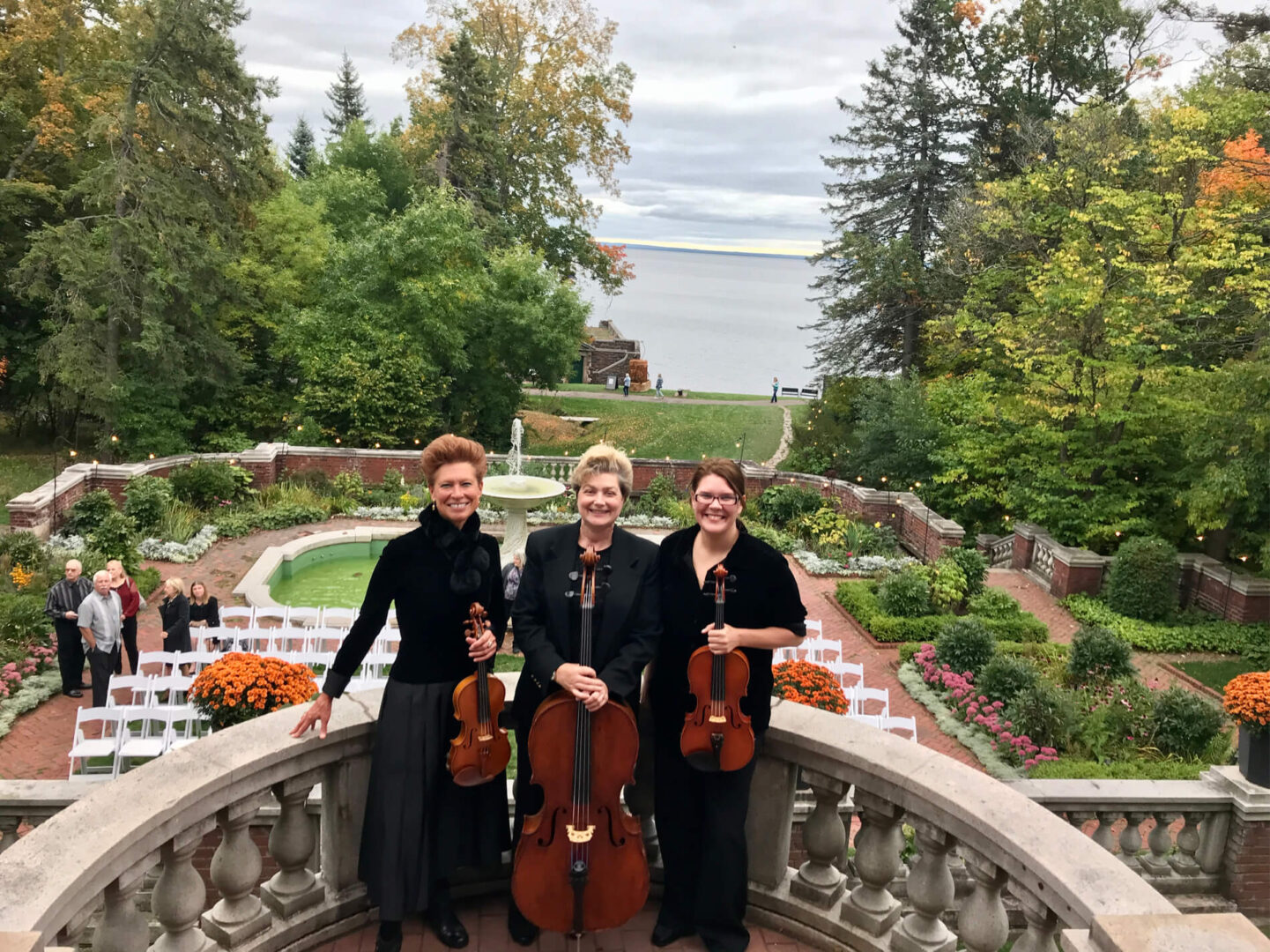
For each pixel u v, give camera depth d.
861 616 17.22
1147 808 7.18
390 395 27.16
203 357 27.56
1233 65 21.83
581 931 2.94
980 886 2.98
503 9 37.12
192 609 12.44
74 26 28.38
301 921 3.27
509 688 3.69
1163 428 20.39
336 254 29.20
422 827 3.12
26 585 15.34
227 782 2.93
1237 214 18.86
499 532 23.22
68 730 11.23
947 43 34.62
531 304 31.30
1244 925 2.12
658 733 3.33
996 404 23.14
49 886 2.29
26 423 31.55
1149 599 18.25
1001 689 12.97
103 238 25.47
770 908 3.60
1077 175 23.11
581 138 38.72
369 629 3.14
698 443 35.75
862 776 3.29
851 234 34.41
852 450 27.88
